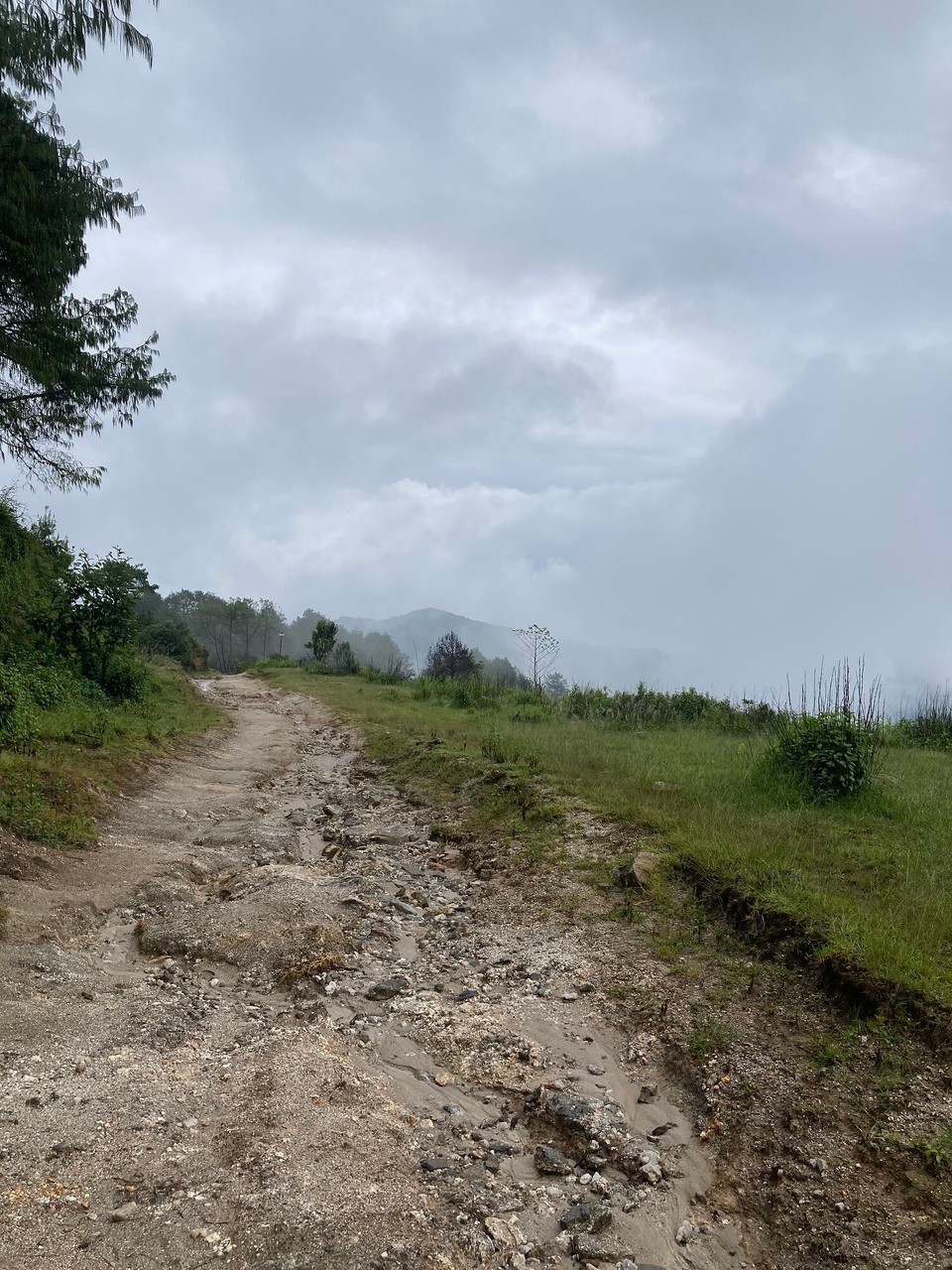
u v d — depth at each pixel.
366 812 12.04
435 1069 5.19
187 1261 3.21
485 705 24.67
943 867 7.17
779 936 6.14
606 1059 5.25
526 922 7.32
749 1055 5.00
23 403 18.45
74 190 16.02
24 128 15.24
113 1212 3.43
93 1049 4.91
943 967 5.38
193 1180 3.70
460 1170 4.09
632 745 13.64
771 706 16.94
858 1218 3.82
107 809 10.67
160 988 5.97
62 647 18.47
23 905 6.87
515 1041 5.39
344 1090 4.61
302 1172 3.76
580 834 8.96
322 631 50.03
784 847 7.68
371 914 7.70
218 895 8.22
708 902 6.95
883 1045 4.86
